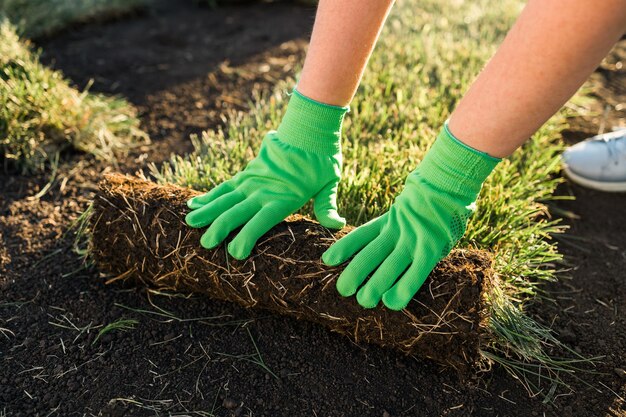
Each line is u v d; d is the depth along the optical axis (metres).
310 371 1.70
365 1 1.53
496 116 1.39
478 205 2.10
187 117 3.07
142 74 3.49
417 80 3.09
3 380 1.65
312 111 1.69
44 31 3.82
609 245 2.33
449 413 1.61
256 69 3.56
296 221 1.78
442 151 1.53
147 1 4.42
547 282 2.11
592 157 2.58
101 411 1.57
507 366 1.74
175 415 1.57
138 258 1.81
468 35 3.88
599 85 3.54
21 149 2.61
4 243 2.15
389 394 1.64
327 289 1.64
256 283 1.70
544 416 1.62
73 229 2.24
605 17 1.18
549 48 1.25
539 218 2.46
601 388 1.71
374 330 1.65
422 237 1.57
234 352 1.75
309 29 4.22
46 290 1.95
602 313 1.99
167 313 1.86
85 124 2.75
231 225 1.71
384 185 2.16
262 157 1.80
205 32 4.16
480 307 1.56
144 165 2.66
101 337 1.79
